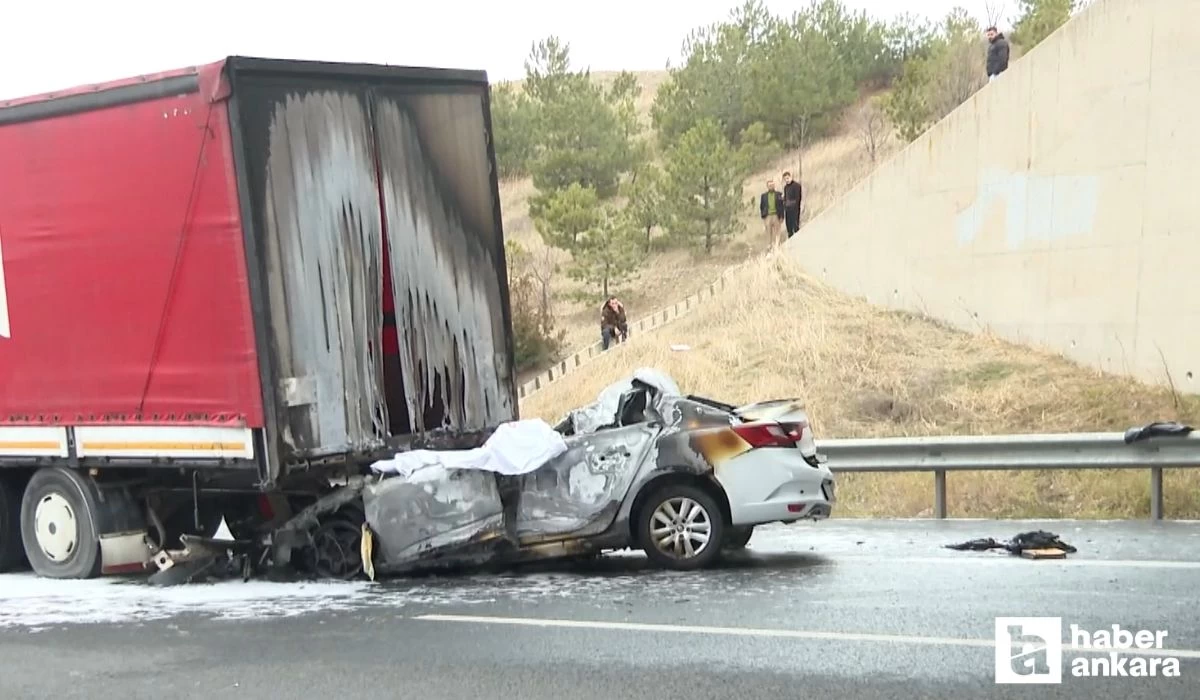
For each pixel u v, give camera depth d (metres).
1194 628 6.73
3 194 9.81
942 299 18.45
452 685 6.12
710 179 33.62
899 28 42.06
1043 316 16.50
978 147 17.69
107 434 9.40
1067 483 12.26
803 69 38.84
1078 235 15.85
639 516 9.07
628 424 9.49
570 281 34.81
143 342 9.11
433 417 9.57
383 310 9.27
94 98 9.15
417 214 9.45
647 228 35.38
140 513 9.98
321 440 8.75
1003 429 14.49
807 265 21.91
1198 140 14.02
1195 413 13.48
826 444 12.62
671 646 6.71
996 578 8.30
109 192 9.17
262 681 6.37
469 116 9.90
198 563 9.56
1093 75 15.59
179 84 8.63
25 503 10.20
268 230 8.49
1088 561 8.84
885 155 32.94
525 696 5.88
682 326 21.61
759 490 8.91
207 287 8.69
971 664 6.14
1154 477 11.10
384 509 9.02
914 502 12.52
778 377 17.62
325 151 8.85
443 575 9.38
